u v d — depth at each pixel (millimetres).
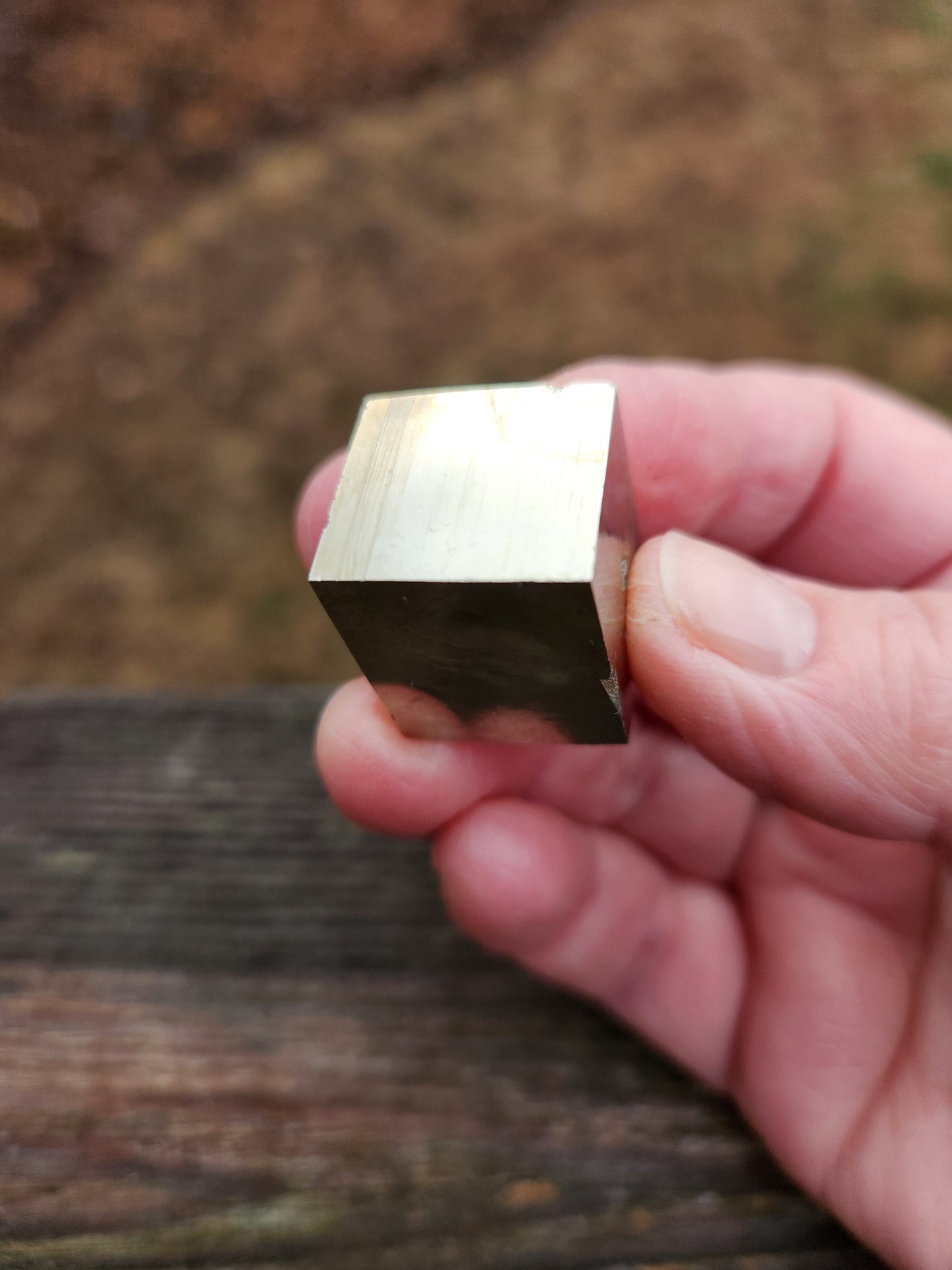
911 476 158
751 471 158
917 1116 113
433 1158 108
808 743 106
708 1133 115
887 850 128
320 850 138
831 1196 111
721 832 146
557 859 134
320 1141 108
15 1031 116
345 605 91
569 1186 108
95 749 153
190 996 121
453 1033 121
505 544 86
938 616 104
